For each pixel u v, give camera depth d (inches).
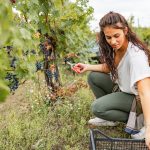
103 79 150.8
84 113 175.0
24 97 208.4
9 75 138.8
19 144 145.6
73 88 187.3
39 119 165.3
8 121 165.9
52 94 184.9
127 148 118.0
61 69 193.0
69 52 184.5
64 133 156.8
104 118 143.2
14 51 83.0
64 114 173.8
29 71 100.5
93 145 106.9
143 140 117.0
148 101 104.4
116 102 139.4
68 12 181.6
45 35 176.6
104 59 133.8
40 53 177.8
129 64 125.5
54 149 146.5
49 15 170.1
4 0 43.0
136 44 119.4
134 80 111.4
